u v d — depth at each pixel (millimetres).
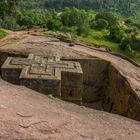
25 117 8297
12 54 25203
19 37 34250
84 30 42344
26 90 13211
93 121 9844
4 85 13070
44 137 7414
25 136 7199
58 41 33000
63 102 13000
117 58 28219
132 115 16672
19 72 17453
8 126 7453
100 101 24688
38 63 19047
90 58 24938
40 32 39438
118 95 20516
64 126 8414
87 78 24906
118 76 21266
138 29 47156
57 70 17359
